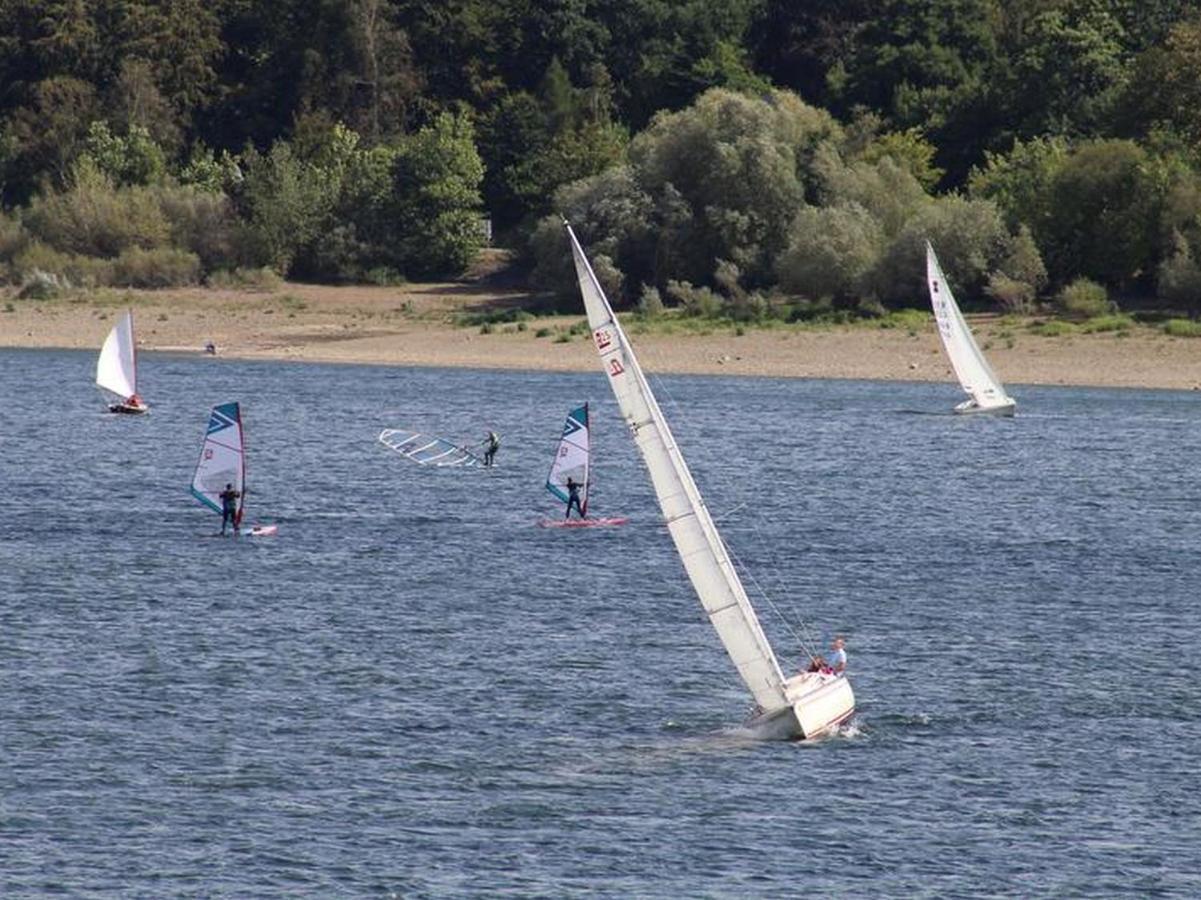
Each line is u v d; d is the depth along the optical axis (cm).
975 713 17825
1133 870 14088
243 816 14950
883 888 13700
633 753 16575
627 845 14412
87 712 17525
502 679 18888
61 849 14238
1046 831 14812
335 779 15812
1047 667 19562
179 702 17900
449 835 14600
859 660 19850
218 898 13400
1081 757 16562
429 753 16512
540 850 14325
